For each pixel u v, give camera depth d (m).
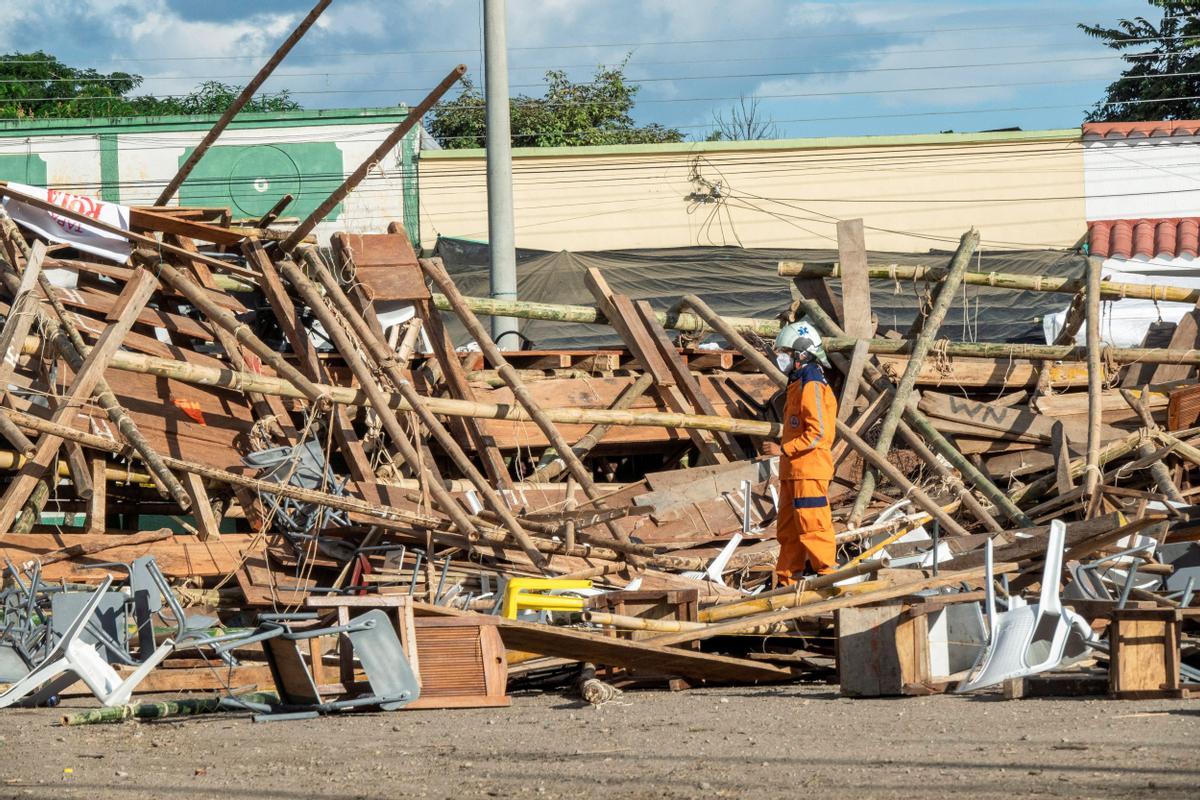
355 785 9.24
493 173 31.62
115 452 19.69
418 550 20.22
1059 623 13.19
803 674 16.28
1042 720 11.27
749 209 50.09
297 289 23.47
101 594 14.46
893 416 23.58
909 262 42.06
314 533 19.48
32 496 20.09
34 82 81.31
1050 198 49.56
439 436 21.06
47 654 14.91
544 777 9.28
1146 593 15.74
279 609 18.41
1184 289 27.17
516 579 16.95
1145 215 49.28
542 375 25.97
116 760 10.75
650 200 50.16
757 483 23.06
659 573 20.06
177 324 23.72
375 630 13.67
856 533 21.11
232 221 25.64
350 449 21.95
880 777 8.70
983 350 26.02
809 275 27.39
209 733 12.41
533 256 42.06
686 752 10.18
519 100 78.19
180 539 19.30
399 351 24.52
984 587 15.42
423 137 51.88
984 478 23.05
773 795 8.23
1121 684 12.70
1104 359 25.98
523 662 16.36
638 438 25.25
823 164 49.97
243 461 20.94
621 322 26.28
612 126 80.44
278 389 21.41
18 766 10.48
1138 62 75.25
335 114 50.31
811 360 19.08
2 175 50.25
